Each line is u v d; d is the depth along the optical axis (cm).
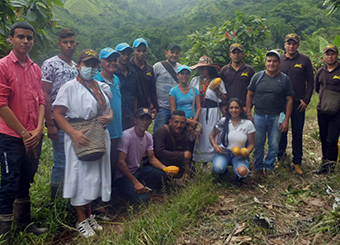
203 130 462
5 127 271
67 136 302
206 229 312
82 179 301
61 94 299
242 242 288
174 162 409
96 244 292
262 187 407
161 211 336
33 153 295
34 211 327
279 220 328
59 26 443
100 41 9300
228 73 462
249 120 431
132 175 368
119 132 369
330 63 441
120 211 364
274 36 6300
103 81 360
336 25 7294
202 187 375
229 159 428
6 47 395
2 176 272
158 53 4697
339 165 437
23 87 278
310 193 386
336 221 303
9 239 284
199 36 711
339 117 439
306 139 629
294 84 447
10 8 386
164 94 484
